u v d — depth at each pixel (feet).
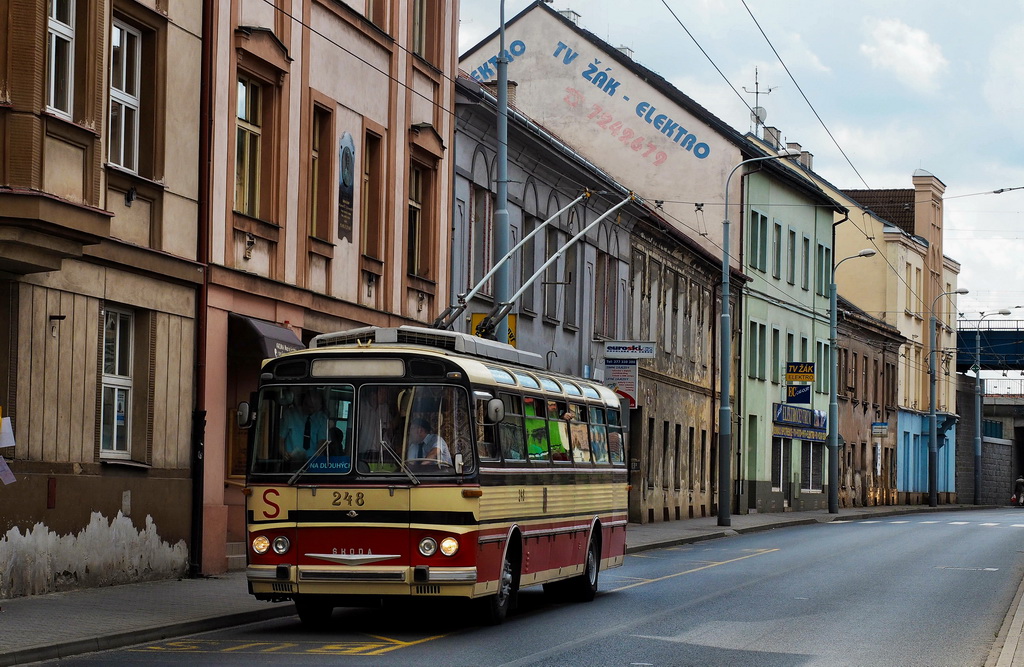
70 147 60.95
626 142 203.31
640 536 137.18
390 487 57.21
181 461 76.89
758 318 219.41
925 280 327.06
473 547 57.52
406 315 107.55
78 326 67.62
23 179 57.62
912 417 317.42
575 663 49.55
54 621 55.06
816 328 251.39
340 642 54.24
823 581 89.15
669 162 202.59
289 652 50.75
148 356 73.92
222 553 79.97
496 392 62.03
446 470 57.47
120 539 70.59
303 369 59.06
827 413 256.11
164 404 75.25
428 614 66.54
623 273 163.73
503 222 94.84
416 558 56.85
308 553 57.36
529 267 135.23
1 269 61.05
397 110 105.50
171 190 76.13
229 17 81.92
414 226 110.83
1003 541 140.05
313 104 92.43
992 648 56.49
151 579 73.26
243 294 83.10
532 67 202.39
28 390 63.82
